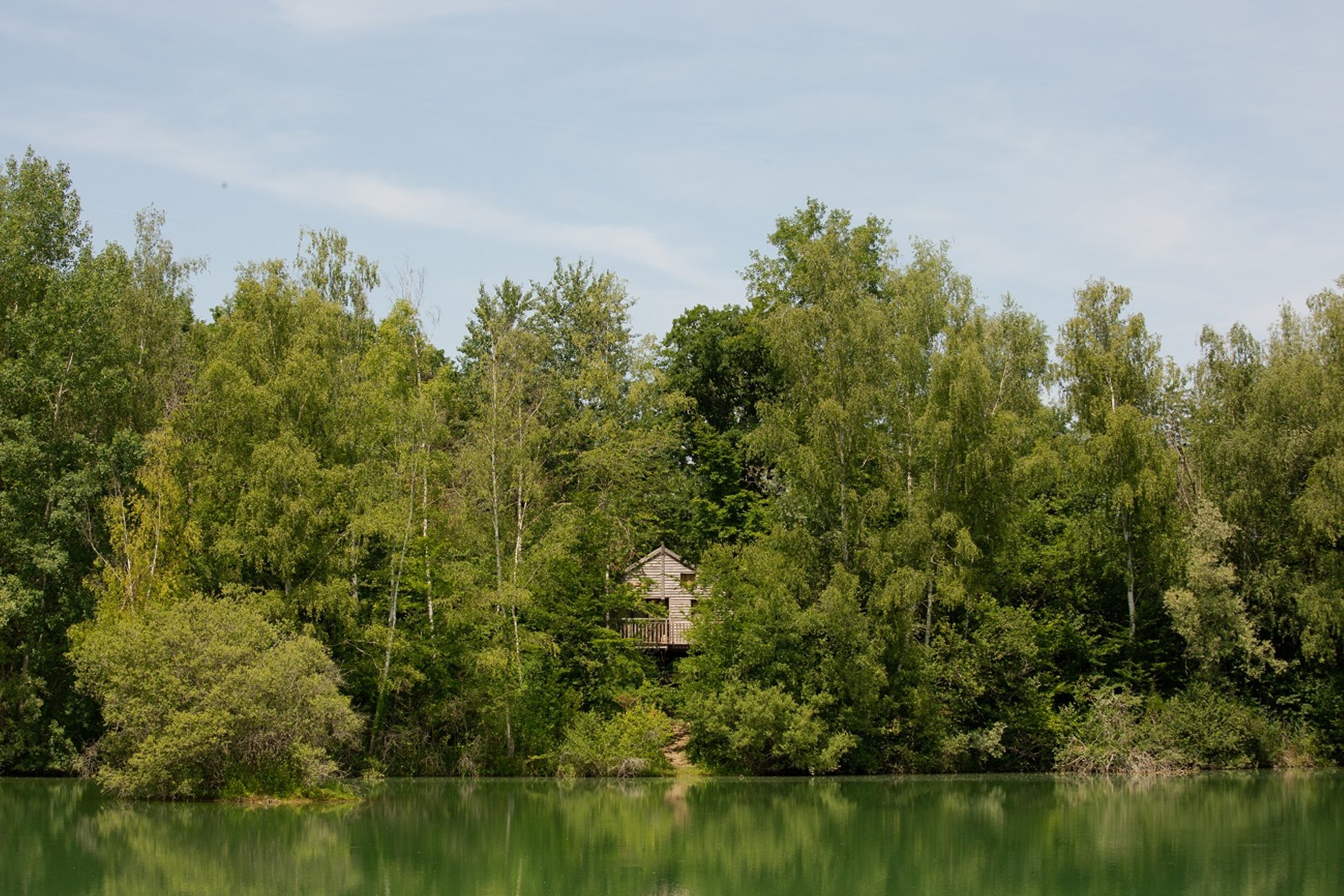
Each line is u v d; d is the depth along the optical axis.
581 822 30.84
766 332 50.22
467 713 43.81
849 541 43.88
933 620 45.34
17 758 40.44
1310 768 46.03
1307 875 23.78
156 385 46.12
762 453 53.53
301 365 40.44
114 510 39.41
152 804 33.19
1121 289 50.34
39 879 22.78
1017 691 44.78
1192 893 22.08
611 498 48.16
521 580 43.09
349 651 41.56
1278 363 49.41
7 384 40.09
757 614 42.75
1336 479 44.91
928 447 44.66
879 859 25.69
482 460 43.84
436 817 31.58
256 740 33.88
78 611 40.12
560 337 55.59
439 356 53.12
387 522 39.38
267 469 38.56
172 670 33.03
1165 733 44.84
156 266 49.97
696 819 31.52
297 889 21.98
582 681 46.09
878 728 43.53
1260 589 46.94
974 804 35.25
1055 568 49.09
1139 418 46.84
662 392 56.59
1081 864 25.08
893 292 48.75
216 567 39.53
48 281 43.19
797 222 60.34
